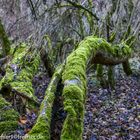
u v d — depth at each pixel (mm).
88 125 7480
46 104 3670
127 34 11117
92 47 6188
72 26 11188
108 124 7762
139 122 8203
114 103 9953
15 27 10766
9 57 8383
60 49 10992
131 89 12039
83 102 3594
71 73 4172
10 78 6008
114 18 10914
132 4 11297
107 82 11641
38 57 8391
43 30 9008
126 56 8875
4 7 11242
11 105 4902
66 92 3557
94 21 11281
